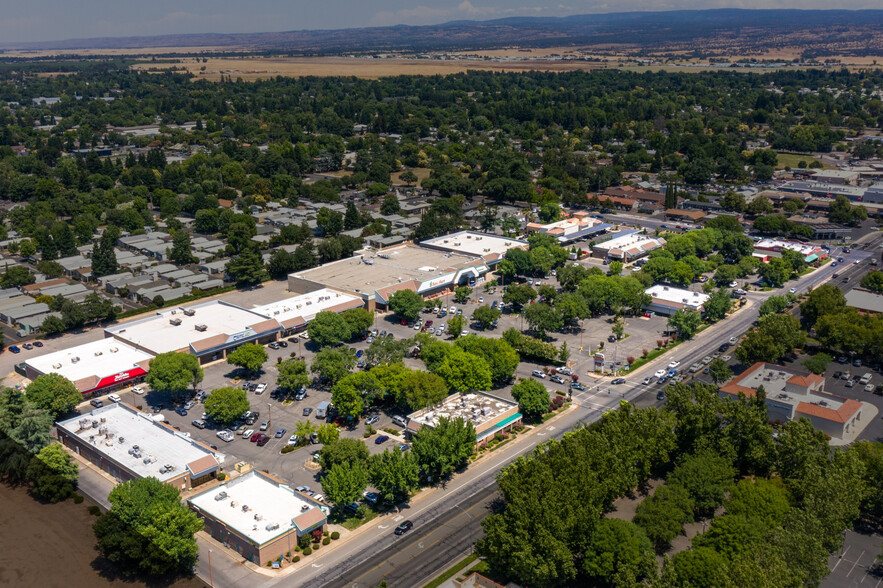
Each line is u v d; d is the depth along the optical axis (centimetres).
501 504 13838
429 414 16488
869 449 14012
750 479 14312
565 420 17175
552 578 11219
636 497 13975
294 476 14600
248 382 18888
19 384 18388
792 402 16938
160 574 8406
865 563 12125
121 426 15700
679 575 10719
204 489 14000
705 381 19138
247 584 11444
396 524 13250
